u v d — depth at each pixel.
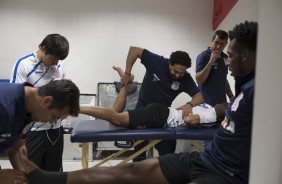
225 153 1.40
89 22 4.38
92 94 4.34
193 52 4.47
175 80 2.49
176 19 4.46
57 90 1.33
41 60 2.09
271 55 0.66
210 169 1.44
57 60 2.04
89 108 2.14
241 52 1.30
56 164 2.34
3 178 1.47
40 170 1.66
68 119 3.92
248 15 3.20
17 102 1.32
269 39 0.66
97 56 4.43
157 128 2.18
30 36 4.32
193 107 2.36
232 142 1.35
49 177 1.62
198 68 2.97
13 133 1.42
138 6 4.41
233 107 1.35
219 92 2.94
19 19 4.29
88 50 4.41
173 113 2.27
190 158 1.59
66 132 3.91
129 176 1.64
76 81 4.44
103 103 4.30
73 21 4.36
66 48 2.00
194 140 2.11
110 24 4.40
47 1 4.30
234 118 1.32
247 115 1.25
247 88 1.25
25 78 2.08
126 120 2.15
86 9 4.36
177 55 2.34
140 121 2.16
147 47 4.47
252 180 0.68
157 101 2.56
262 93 0.67
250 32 1.27
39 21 4.32
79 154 3.99
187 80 2.56
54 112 1.37
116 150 4.05
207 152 1.53
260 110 0.67
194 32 4.50
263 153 0.68
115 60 4.45
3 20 4.29
